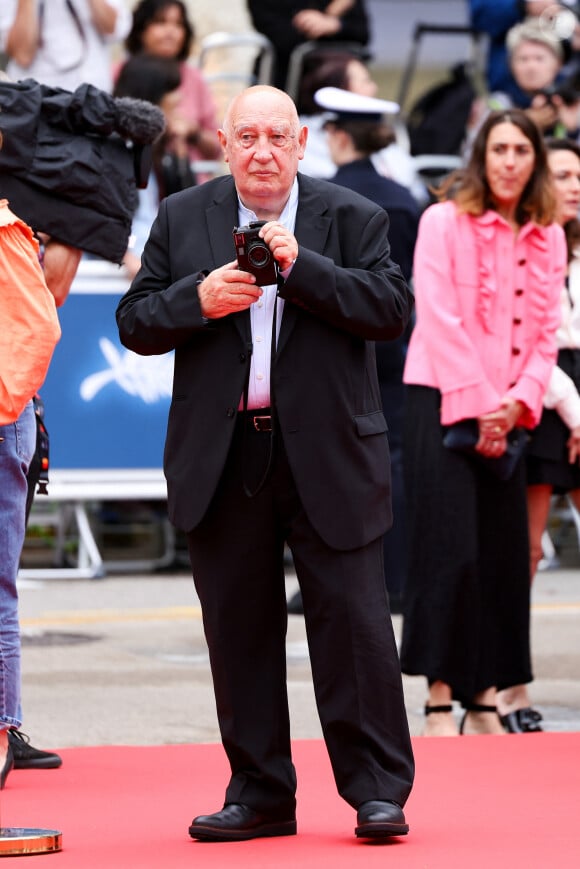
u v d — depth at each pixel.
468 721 18.62
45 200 15.81
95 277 29.97
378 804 12.46
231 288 12.16
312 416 12.42
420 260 18.45
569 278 20.39
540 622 27.09
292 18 35.84
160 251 13.03
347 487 12.46
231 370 12.48
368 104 25.89
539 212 18.42
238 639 12.78
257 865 11.97
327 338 12.51
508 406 18.02
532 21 35.88
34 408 15.73
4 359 13.52
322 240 12.68
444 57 41.38
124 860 12.28
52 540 33.56
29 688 20.97
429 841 12.78
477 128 18.55
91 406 30.11
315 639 12.63
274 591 12.82
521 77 35.75
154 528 34.78
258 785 12.95
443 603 18.16
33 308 13.59
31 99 15.73
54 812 14.22
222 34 39.81
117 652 23.81
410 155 35.34
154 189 30.19
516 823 13.48
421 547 18.38
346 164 25.98
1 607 14.84
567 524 35.66
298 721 19.02
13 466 14.61
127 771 16.03
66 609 27.81
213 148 32.91
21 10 30.91
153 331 12.49
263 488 12.55
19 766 16.08
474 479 18.30
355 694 12.47
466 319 18.25
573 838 12.88
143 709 19.64
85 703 19.98
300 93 30.98
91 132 16.06
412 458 18.58
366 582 12.56
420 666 18.25
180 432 12.72
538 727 18.84
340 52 30.50
